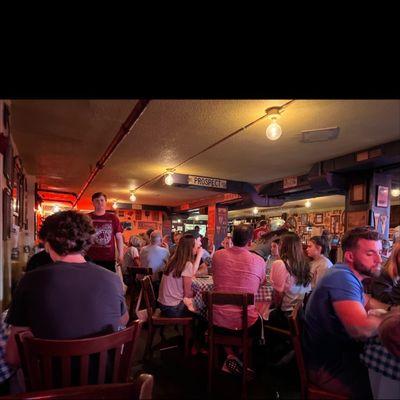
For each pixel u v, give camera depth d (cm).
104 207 345
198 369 279
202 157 496
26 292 125
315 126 350
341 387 147
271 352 296
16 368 143
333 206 981
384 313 146
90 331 126
